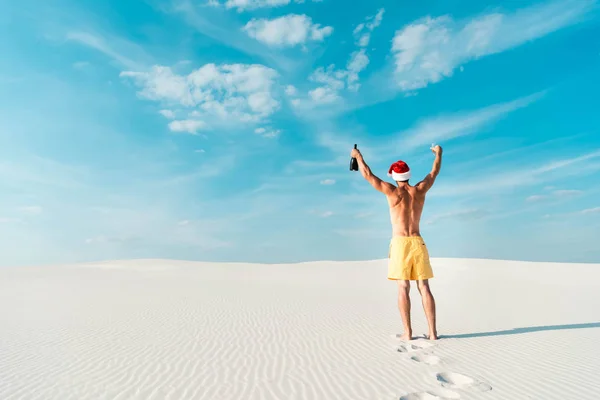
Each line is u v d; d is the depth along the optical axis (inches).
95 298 526.0
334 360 212.8
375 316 357.1
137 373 195.2
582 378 177.6
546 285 679.7
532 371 187.9
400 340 256.1
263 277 943.7
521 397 156.9
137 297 532.7
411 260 256.2
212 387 174.4
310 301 476.1
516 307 406.6
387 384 173.8
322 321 335.9
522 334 266.2
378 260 1533.0
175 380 184.2
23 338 277.0
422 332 283.0
